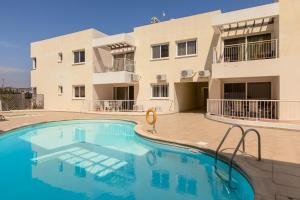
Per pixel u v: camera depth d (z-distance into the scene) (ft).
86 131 37.19
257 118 33.58
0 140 29.07
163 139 24.23
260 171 13.88
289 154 17.75
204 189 14.67
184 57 51.67
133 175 17.17
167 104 54.19
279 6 35.14
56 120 42.83
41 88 75.36
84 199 13.32
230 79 44.62
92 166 19.34
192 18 50.65
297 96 33.24
